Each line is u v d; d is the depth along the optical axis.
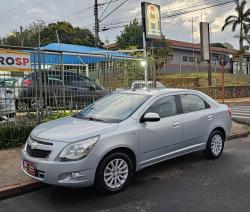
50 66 10.01
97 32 33.81
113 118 6.27
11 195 5.84
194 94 7.63
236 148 9.24
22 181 6.16
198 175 6.77
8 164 7.29
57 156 5.27
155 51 36.94
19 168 6.99
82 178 5.32
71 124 6.09
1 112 9.12
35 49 9.64
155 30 15.57
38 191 6.05
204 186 6.11
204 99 7.84
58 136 5.49
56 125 6.15
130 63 12.38
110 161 5.67
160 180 6.47
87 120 6.37
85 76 10.95
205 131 7.61
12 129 8.88
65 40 49.31
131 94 7.02
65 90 10.33
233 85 31.98
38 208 5.30
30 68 9.56
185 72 43.50
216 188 6.00
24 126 9.10
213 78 35.28
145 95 6.82
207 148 7.79
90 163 5.37
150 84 12.82
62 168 5.21
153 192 5.84
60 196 5.75
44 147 5.44
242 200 5.41
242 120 14.66
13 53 9.23
